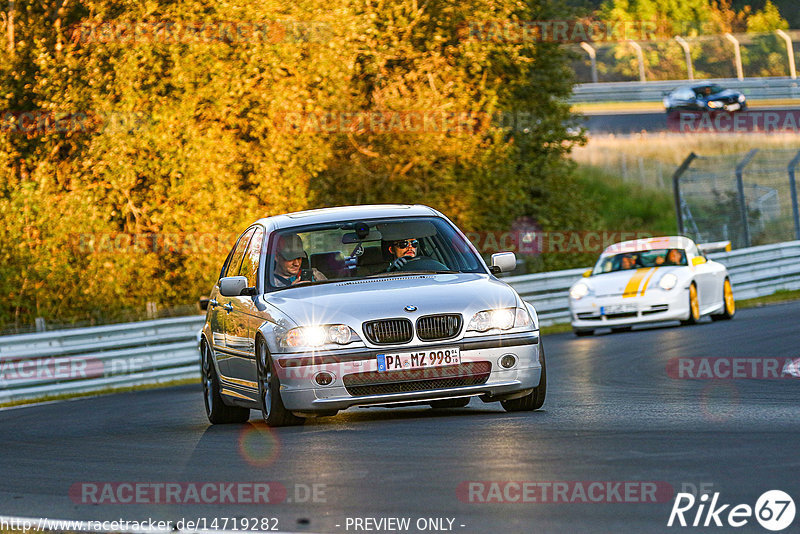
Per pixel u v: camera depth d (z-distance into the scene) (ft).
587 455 70.64
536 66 367.66
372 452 78.38
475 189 328.49
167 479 75.36
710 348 164.96
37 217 265.13
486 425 88.84
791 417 85.10
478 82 329.11
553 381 136.77
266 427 100.42
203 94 277.03
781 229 484.74
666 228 505.25
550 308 274.16
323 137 296.10
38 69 288.51
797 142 549.95
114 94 274.16
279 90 282.97
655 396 109.09
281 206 289.94
